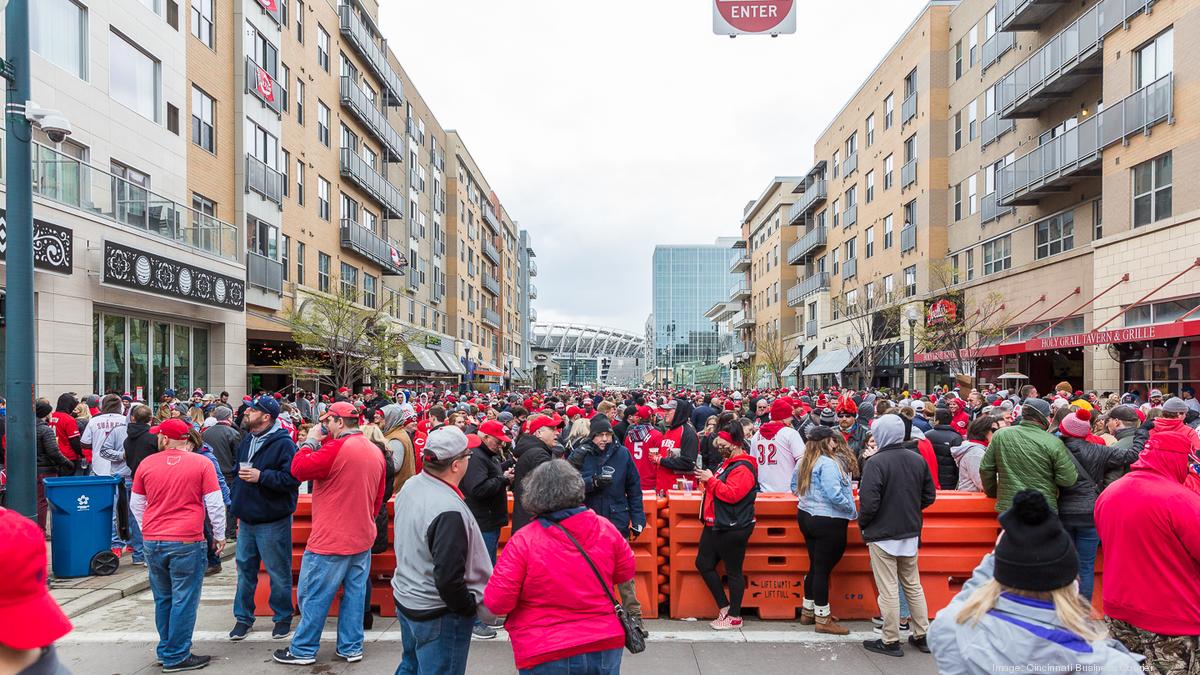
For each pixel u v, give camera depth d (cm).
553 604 318
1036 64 2272
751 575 637
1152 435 371
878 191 3800
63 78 1476
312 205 2875
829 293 4662
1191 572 348
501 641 578
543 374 11512
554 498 324
